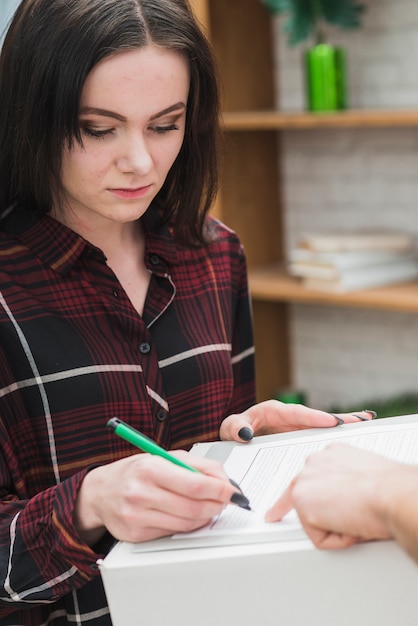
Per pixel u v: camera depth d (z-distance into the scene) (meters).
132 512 1.03
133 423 1.39
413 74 3.36
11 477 1.30
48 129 1.27
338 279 3.17
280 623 0.99
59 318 1.36
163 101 1.26
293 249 3.77
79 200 1.33
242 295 1.64
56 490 1.16
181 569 0.98
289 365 3.86
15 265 1.36
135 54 1.23
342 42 3.49
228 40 3.48
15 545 1.19
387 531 0.94
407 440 1.18
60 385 1.33
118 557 1.01
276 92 3.67
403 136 3.44
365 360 3.67
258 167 3.65
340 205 3.63
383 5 3.38
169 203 1.51
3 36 1.32
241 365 1.65
